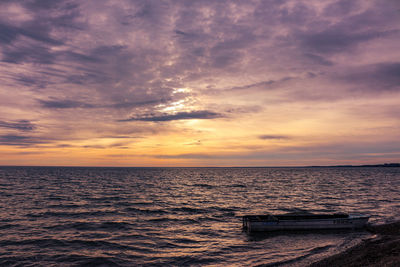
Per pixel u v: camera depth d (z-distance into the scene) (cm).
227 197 5022
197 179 12175
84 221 2777
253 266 1580
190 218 3011
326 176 14988
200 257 1758
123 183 8856
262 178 13038
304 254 1780
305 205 3922
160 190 6450
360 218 2423
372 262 1496
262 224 2359
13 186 6919
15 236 2183
